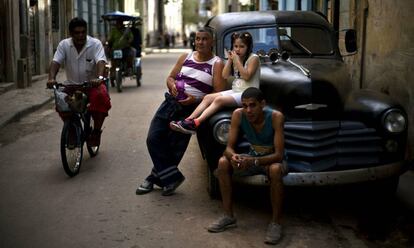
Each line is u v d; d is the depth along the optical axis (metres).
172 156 5.77
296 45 6.57
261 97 4.58
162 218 5.09
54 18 20.31
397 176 5.26
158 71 22.34
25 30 15.41
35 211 5.25
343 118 5.18
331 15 11.59
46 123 9.79
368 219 5.12
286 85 5.23
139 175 6.50
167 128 5.69
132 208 5.36
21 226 4.87
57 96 6.16
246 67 5.21
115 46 15.08
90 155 7.32
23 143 8.17
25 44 14.76
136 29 16.05
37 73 17.30
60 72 19.31
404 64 6.78
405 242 4.58
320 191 5.91
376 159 5.01
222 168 4.73
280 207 4.64
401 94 6.88
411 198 5.59
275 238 4.54
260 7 22.25
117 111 11.23
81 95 6.34
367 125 5.10
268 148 4.72
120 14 15.80
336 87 5.24
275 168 4.57
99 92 6.84
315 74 5.31
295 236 4.71
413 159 6.43
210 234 4.72
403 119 5.09
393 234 4.76
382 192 5.55
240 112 4.74
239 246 4.48
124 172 6.62
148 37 45.69
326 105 5.10
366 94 5.42
